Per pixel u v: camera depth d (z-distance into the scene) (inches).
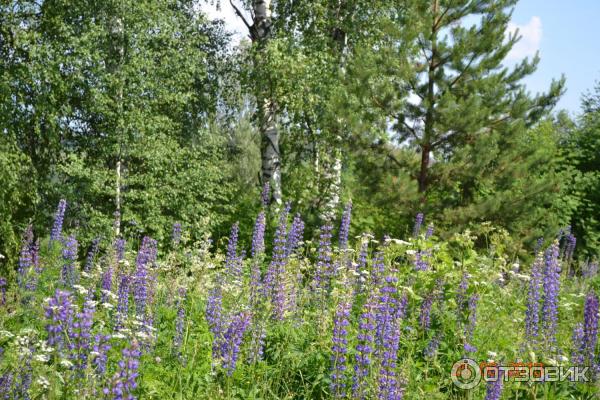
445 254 309.7
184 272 296.5
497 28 582.2
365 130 589.3
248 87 762.2
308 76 714.8
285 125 807.7
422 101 574.6
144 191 665.6
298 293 300.0
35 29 668.7
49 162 681.0
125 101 666.8
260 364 221.1
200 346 226.8
